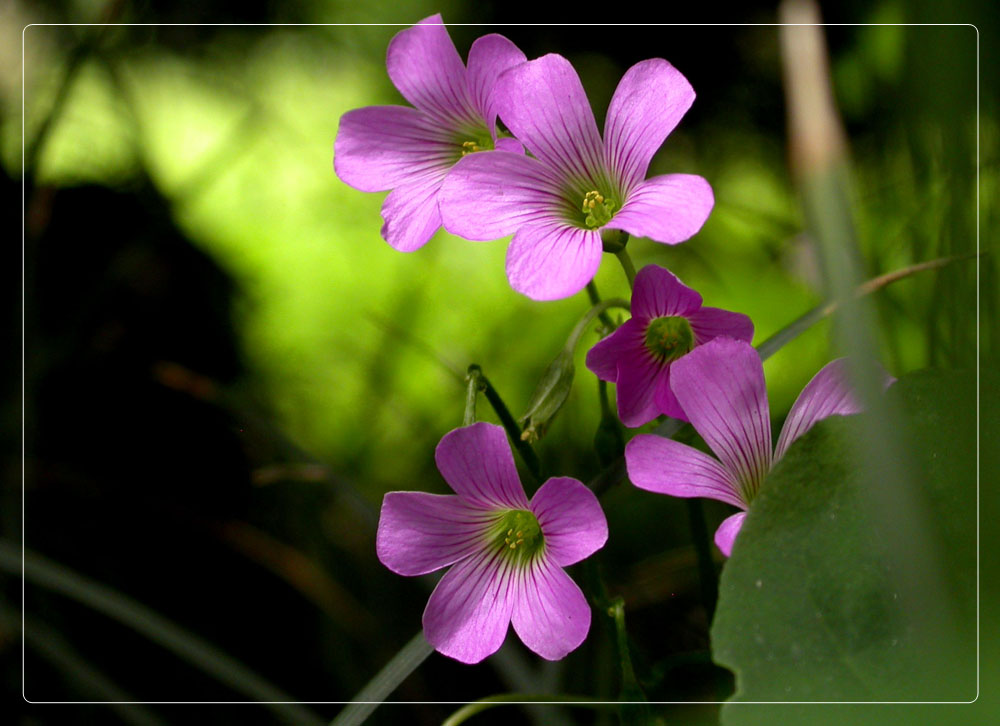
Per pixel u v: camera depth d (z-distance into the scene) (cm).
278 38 54
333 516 35
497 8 48
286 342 44
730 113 46
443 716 29
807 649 21
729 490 22
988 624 20
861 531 21
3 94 39
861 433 22
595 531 22
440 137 24
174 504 35
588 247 22
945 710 20
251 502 36
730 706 21
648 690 23
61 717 29
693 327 23
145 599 33
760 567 21
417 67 24
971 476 21
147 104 49
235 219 51
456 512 23
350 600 32
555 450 33
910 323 26
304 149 51
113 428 36
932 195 24
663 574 28
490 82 24
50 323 37
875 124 27
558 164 23
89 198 40
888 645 21
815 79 19
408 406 39
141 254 37
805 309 38
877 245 26
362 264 48
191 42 50
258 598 33
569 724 26
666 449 22
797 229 30
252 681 26
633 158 23
